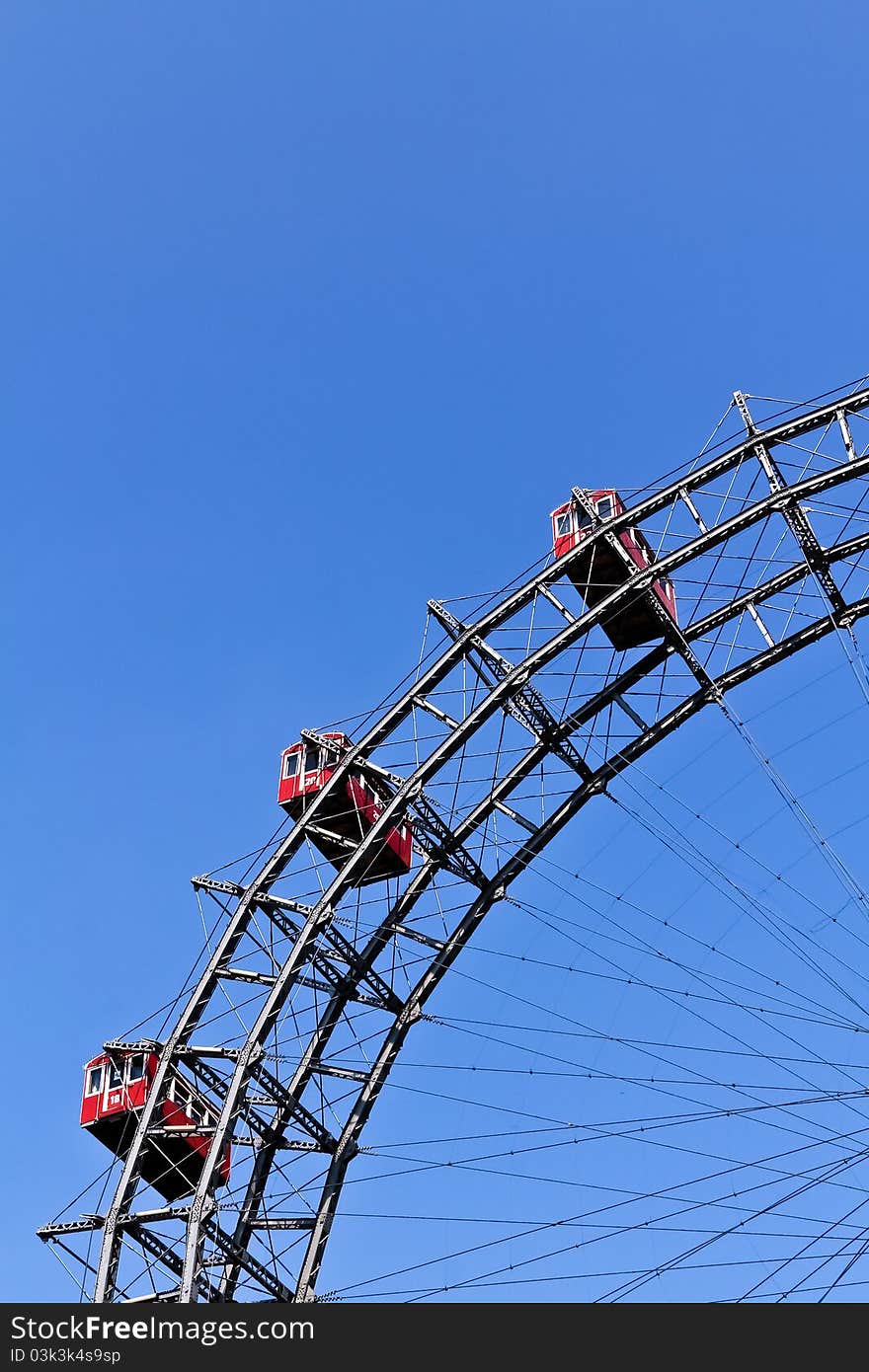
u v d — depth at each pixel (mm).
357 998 43969
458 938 43781
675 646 42250
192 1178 45156
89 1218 40531
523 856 44219
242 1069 41500
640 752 42938
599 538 42594
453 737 43531
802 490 40375
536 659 42750
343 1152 41969
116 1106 44062
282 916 44469
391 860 46438
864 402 40500
